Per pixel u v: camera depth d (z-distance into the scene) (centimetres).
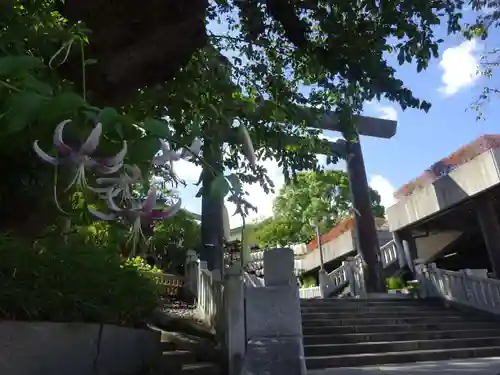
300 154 644
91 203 186
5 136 142
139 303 488
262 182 372
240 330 474
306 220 2180
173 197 175
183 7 251
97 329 377
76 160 135
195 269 1184
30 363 301
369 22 523
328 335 809
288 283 461
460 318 987
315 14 539
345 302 1088
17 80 143
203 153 239
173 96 334
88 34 238
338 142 973
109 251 423
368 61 529
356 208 1476
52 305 329
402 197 1519
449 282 1119
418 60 539
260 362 406
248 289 455
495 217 1159
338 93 611
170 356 534
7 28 199
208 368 488
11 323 291
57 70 226
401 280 1477
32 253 323
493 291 998
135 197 181
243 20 575
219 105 309
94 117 138
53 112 129
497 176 1091
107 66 237
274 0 536
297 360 411
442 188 1295
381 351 768
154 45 248
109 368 393
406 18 520
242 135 206
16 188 199
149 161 154
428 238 1748
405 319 957
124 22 241
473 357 769
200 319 812
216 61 374
